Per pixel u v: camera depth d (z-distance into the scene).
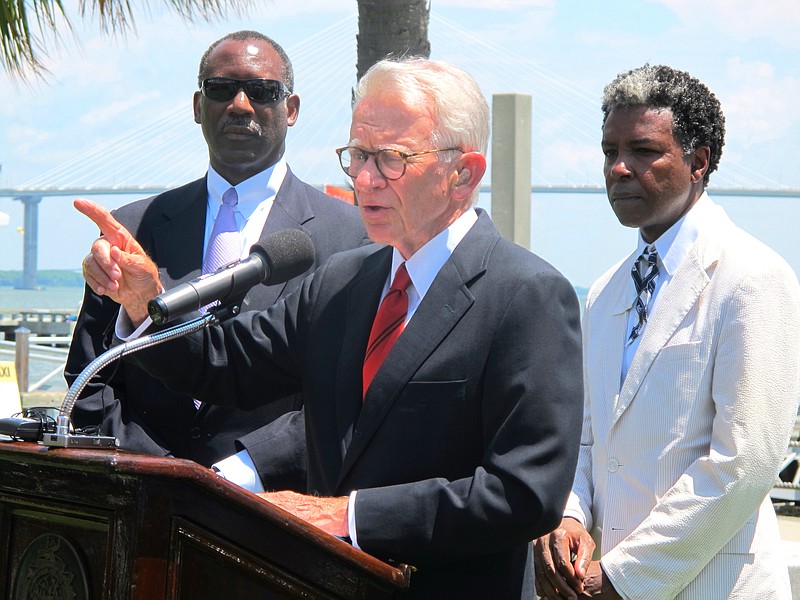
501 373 4.58
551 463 4.45
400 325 4.88
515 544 4.45
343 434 4.86
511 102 10.64
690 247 5.84
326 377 5.04
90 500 3.75
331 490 4.86
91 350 6.68
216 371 5.30
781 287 5.53
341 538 4.42
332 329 5.14
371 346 4.90
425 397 4.64
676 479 5.58
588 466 6.21
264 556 3.88
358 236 7.16
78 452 3.70
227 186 7.19
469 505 4.36
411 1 12.95
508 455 4.45
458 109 4.77
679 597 5.50
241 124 7.04
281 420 6.14
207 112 7.14
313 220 7.18
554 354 4.60
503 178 10.75
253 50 7.18
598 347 6.12
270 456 5.95
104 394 6.55
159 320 4.36
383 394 4.67
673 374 5.64
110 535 3.67
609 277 6.34
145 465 3.51
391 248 5.24
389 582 4.05
